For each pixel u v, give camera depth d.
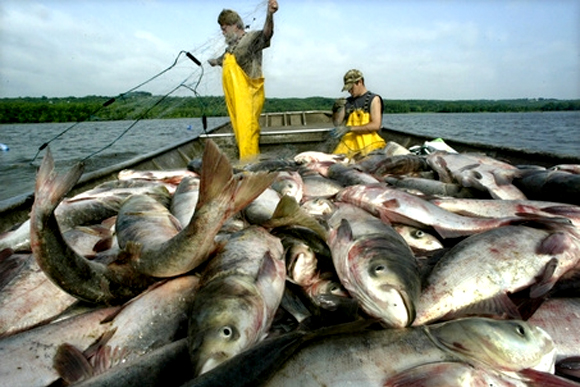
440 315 3.06
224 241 3.45
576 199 4.72
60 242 3.06
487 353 2.34
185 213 4.62
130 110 6.63
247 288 2.88
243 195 3.21
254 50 10.01
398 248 3.25
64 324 3.00
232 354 2.46
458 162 6.32
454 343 2.38
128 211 4.26
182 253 3.14
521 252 3.38
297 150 11.49
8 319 3.28
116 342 2.93
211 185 3.07
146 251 3.43
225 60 10.01
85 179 6.75
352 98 10.70
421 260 3.62
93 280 3.24
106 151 20.81
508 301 3.09
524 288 3.28
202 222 3.06
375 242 3.27
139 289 3.48
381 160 7.10
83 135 30.30
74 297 3.34
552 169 5.68
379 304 2.86
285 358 2.19
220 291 2.79
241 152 10.48
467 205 4.63
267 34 9.73
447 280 3.20
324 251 3.61
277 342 2.27
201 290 2.92
